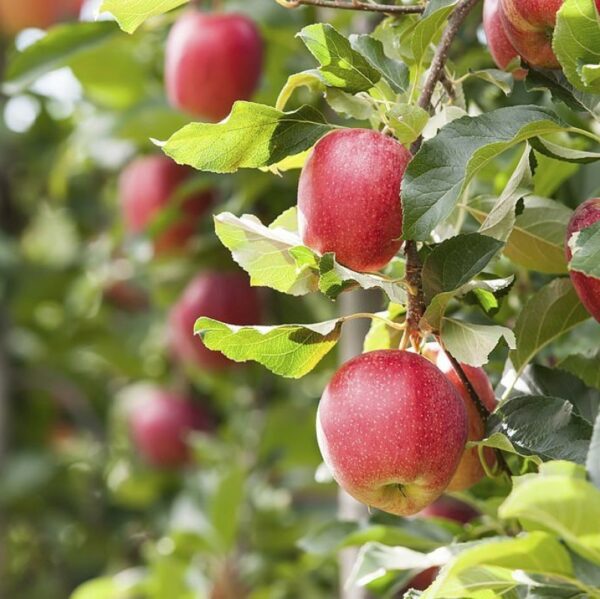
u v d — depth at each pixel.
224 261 2.01
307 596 1.99
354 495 0.97
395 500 0.97
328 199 0.97
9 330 2.59
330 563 1.93
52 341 2.62
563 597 0.92
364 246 0.97
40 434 2.69
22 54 1.68
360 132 0.98
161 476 2.37
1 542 2.51
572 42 0.95
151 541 2.57
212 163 0.99
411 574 1.22
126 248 2.09
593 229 0.93
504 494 1.18
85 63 1.96
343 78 0.99
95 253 2.41
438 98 1.05
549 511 0.82
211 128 0.98
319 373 1.99
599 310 0.97
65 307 2.61
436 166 0.95
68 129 2.59
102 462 2.64
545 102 1.32
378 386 0.95
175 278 2.11
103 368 2.74
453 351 0.97
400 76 1.01
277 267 1.00
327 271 0.96
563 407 0.98
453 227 1.11
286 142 0.99
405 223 0.94
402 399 0.94
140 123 1.94
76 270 2.57
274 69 1.80
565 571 0.86
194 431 2.35
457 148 0.95
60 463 2.56
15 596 2.58
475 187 1.31
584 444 0.97
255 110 0.98
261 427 2.12
